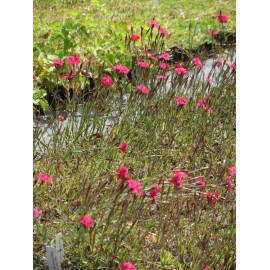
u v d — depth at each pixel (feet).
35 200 11.52
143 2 24.56
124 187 9.77
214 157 13.60
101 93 14.97
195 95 15.66
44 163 12.44
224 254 10.76
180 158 13.62
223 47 20.59
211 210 11.59
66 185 11.89
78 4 22.04
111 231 10.68
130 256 10.30
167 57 14.98
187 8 24.81
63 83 15.17
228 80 15.85
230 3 25.66
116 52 17.87
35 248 10.52
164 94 15.07
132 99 14.38
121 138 13.34
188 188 11.26
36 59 16.26
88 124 13.57
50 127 13.51
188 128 14.47
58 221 11.05
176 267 10.34
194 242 10.64
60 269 9.97
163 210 10.93
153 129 13.52
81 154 12.92
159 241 10.83
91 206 10.39
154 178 11.49
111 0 23.61
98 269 9.95
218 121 15.01
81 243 10.11
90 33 19.03
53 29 18.16
